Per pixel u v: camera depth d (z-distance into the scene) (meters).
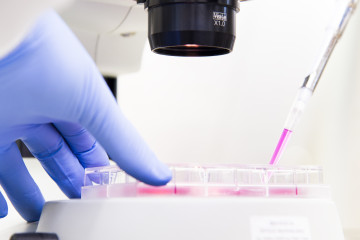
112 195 0.47
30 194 0.59
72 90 0.40
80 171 0.59
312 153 1.16
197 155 1.07
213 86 1.09
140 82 1.06
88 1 0.65
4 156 0.54
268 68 1.13
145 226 0.42
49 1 0.27
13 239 0.40
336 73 1.17
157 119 1.06
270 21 1.13
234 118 1.10
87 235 0.42
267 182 0.48
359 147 1.09
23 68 0.37
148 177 0.45
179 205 0.42
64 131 0.55
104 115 0.43
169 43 0.55
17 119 0.43
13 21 0.27
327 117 1.17
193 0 0.54
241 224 0.42
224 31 0.56
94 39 0.82
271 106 1.12
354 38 1.12
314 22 1.15
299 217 0.44
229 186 0.46
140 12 0.68
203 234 0.42
